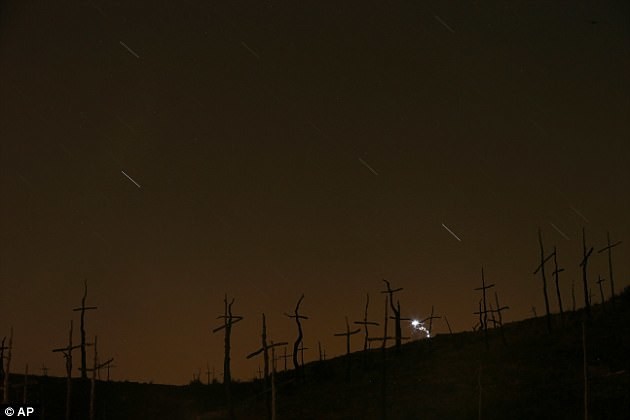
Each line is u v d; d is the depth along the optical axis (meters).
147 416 51.62
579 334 53.00
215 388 60.31
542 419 37.34
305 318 54.00
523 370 47.34
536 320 62.06
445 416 39.69
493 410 39.59
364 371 53.56
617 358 47.00
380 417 40.78
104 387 56.28
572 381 43.50
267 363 37.12
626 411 36.69
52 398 50.06
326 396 47.72
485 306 54.16
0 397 37.38
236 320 39.53
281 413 44.91
